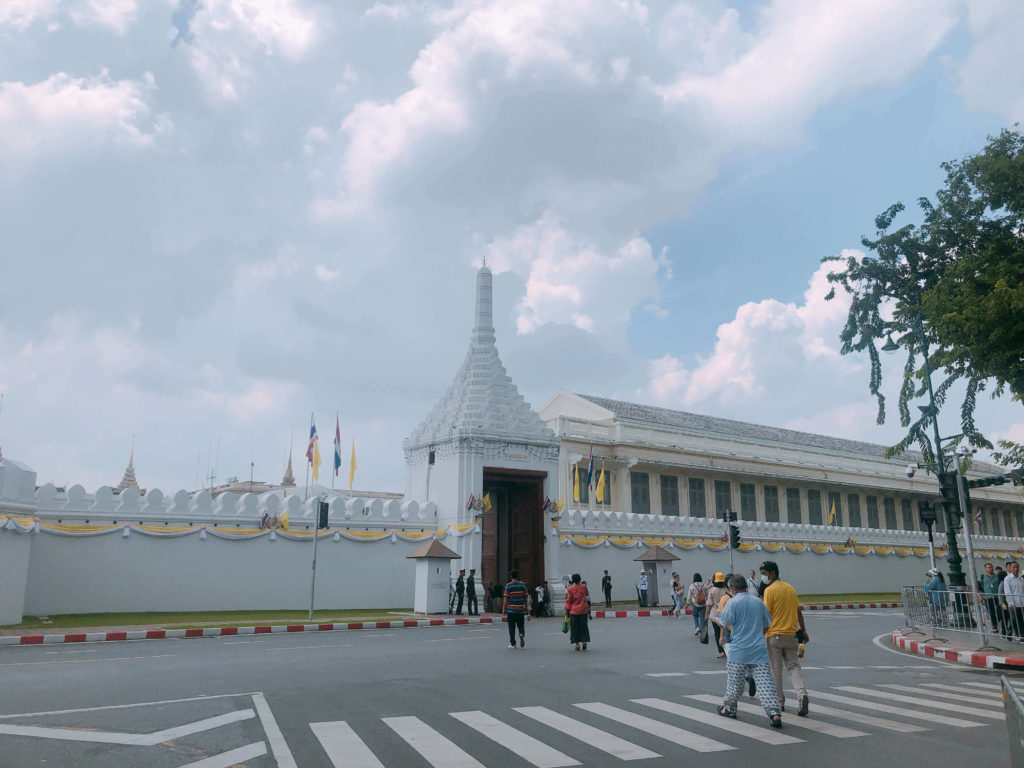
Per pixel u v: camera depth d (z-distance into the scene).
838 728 8.27
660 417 53.72
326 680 11.43
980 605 16.59
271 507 28.33
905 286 25.75
